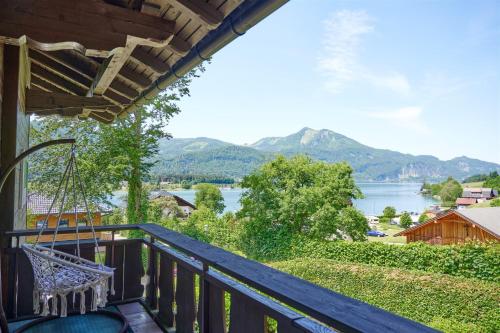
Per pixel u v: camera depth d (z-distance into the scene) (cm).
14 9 174
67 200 1229
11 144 284
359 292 1068
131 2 212
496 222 1546
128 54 230
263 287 124
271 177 1820
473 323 898
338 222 1725
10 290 266
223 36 202
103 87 331
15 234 268
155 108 1363
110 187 1328
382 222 4475
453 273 1108
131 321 264
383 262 1259
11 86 287
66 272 205
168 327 246
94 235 257
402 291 1005
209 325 182
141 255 312
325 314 97
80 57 330
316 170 1842
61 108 423
